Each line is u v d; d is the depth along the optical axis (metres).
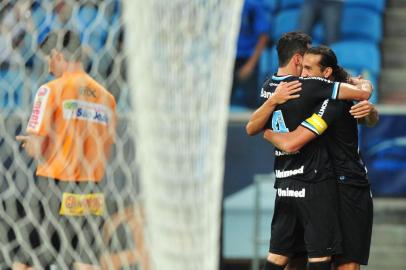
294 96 18.84
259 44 33.28
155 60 12.46
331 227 18.83
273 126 19.23
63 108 17.91
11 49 17.92
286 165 19.19
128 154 16.17
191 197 12.45
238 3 12.80
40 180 18.02
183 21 12.48
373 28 35.06
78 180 17.86
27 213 18.02
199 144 12.49
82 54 17.97
